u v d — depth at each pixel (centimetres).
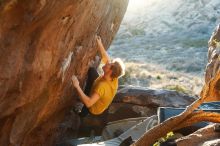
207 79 1038
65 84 631
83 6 476
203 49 3866
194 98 1196
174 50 3931
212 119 457
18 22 363
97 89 667
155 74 2772
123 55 3869
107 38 873
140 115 1144
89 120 1077
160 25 5144
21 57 405
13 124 506
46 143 783
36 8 352
